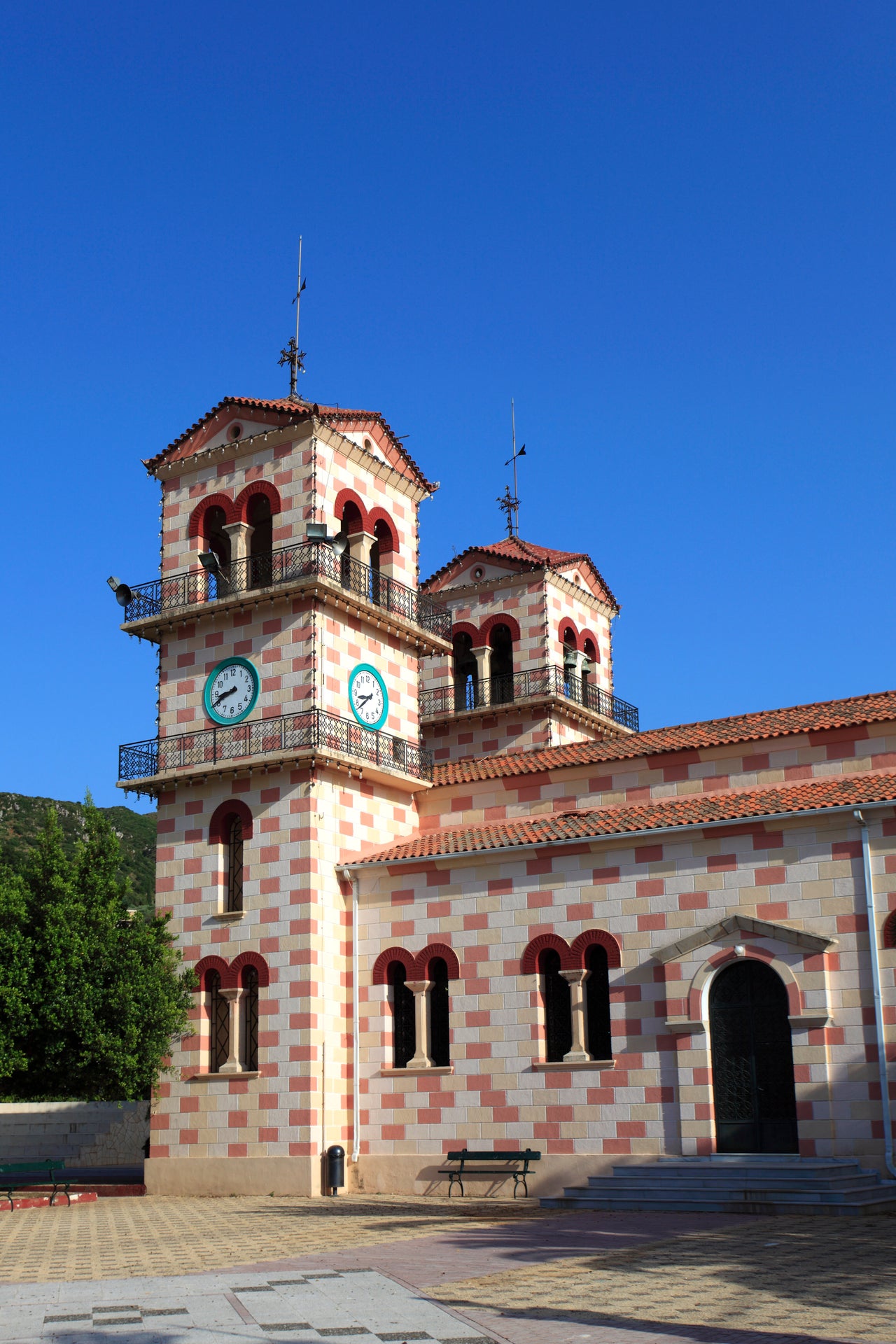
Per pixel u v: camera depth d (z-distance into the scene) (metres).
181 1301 15.07
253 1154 31.73
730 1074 27.19
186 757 35.06
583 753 36.94
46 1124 43.41
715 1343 12.45
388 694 36.91
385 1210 26.89
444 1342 12.70
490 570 49.75
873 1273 16.03
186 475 37.62
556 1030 29.95
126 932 33.31
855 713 32.97
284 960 32.50
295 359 40.38
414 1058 31.45
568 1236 20.77
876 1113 25.27
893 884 26.09
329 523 35.44
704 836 28.44
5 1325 13.95
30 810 101.88
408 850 33.25
